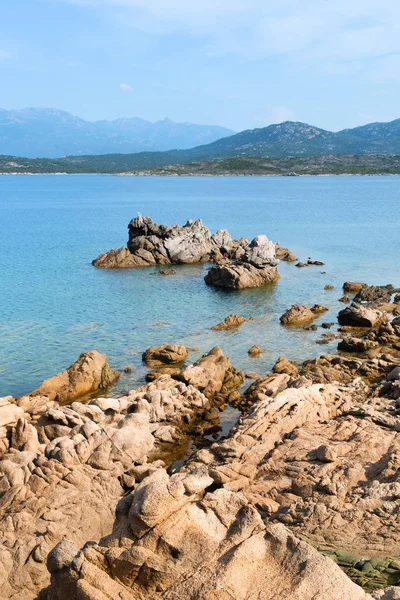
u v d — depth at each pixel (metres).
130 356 47.72
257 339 52.34
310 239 117.88
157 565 12.98
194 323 57.69
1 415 30.33
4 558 19.70
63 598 13.49
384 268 86.12
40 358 47.12
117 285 75.38
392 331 51.06
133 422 30.06
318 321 58.38
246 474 25.81
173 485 13.80
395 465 25.09
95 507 23.47
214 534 13.50
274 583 12.50
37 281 77.44
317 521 21.05
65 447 26.08
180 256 92.31
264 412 30.86
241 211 184.25
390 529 20.11
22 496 23.16
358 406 32.78
